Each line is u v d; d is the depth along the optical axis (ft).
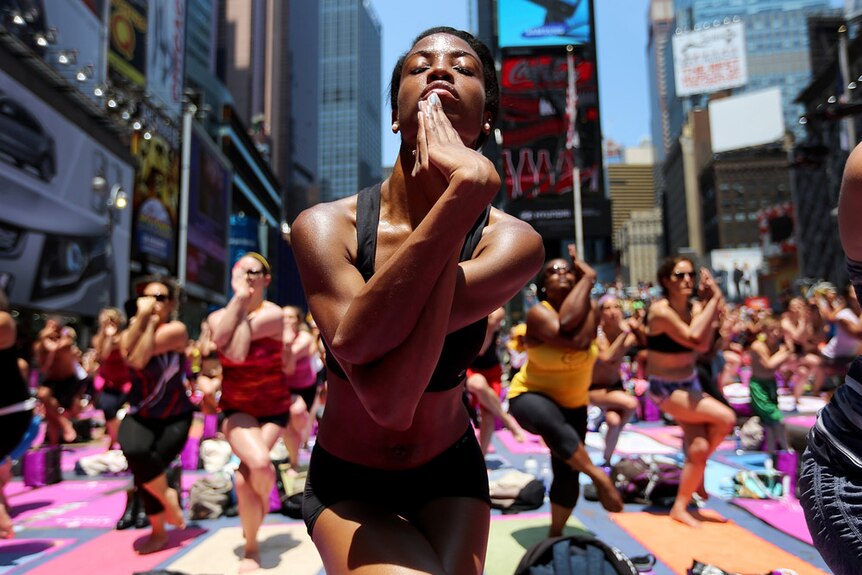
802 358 38.86
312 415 24.16
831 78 186.19
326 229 4.50
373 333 3.51
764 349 24.47
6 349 13.87
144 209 104.99
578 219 81.51
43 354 32.32
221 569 13.15
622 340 21.35
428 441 5.17
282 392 13.79
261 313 13.41
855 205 4.53
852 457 4.99
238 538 15.46
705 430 15.51
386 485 5.15
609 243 133.69
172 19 139.74
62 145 76.74
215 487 17.87
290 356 14.43
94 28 93.91
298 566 13.14
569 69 82.53
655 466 18.30
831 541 5.04
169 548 14.73
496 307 4.63
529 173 136.77
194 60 257.14
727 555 13.08
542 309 13.67
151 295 14.61
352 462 5.19
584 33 139.44
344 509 4.84
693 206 428.15
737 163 369.30
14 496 21.01
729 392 31.42
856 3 94.94
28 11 75.25
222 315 13.19
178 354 14.99
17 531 16.55
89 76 80.64
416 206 4.70
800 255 219.61
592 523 15.87
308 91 563.48
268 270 13.85
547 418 12.92
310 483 5.38
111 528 16.80
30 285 69.87
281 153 492.54
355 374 3.77
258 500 12.99
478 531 5.00
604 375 22.35
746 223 362.74
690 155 433.89
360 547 4.35
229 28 470.39
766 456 24.47
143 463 14.37
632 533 14.88
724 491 19.12
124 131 93.97
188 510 18.44
